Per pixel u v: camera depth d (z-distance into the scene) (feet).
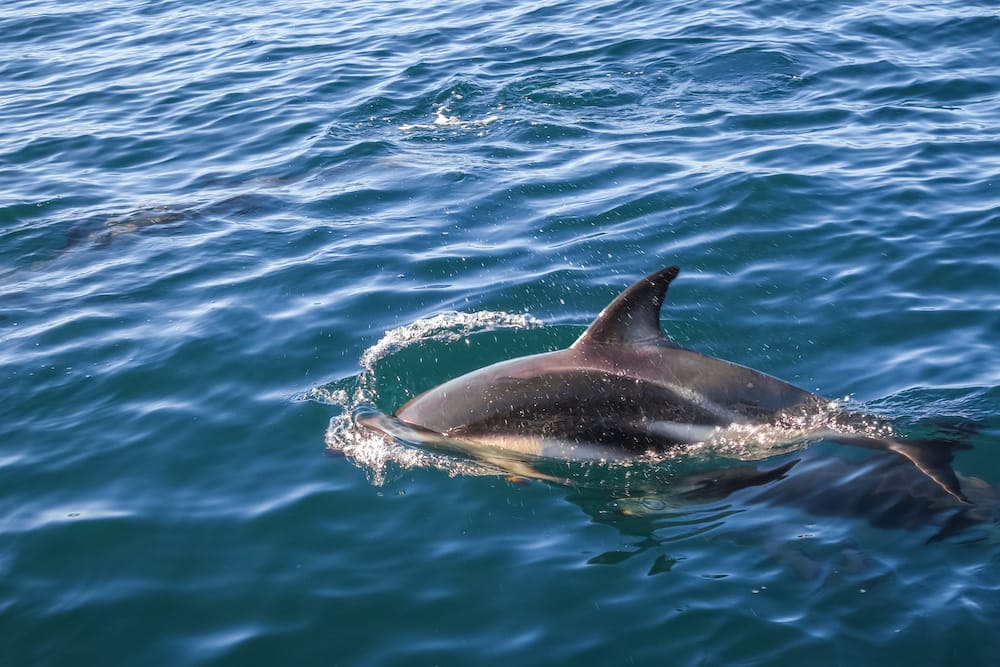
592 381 28.14
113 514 27.37
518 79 65.77
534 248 42.45
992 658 20.61
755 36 69.56
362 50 76.02
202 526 26.76
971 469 26.37
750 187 46.01
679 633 22.02
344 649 22.40
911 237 40.78
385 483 28.04
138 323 38.29
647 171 49.67
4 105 69.36
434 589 24.03
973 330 34.04
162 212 49.90
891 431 27.66
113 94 70.44
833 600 22.45
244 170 55.21
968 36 66.13
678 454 27.40
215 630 23.20
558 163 52.03
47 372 34.88
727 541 24.73
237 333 36.76
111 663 22.40
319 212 48.49
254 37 82.43
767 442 27.27
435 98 63.82
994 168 46.85
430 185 50.65
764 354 33.58
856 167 48.11
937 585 22.53
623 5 81.30
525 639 22.30
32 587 24.82
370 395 32.40
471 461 28.43
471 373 30.01
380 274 40.96
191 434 30.83
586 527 25.85
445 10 85.92
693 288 38.09
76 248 46.19
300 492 27.89
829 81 60.90
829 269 38.91
